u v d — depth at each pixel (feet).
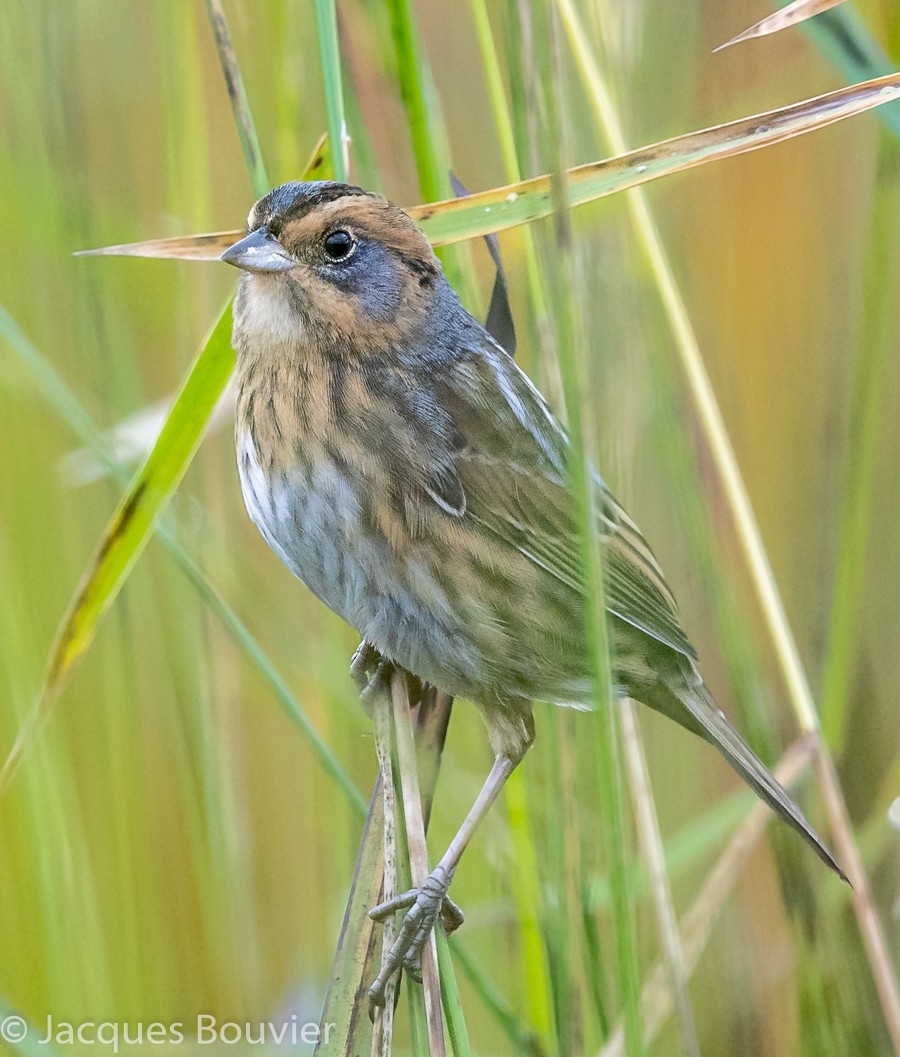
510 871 9.41
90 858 9.48
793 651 9.40
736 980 9.51
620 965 9.20
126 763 9.48
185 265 9.46
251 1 9.45
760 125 9.24
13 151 9.46
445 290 9.39
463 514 9.36
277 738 9.51
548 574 9.38
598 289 9.41
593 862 9.41
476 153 9.52
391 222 9.36
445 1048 9.28
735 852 9.43
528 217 9.25
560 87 9.19
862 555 9.45
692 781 9.54
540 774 9.39
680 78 9.50
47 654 9.48
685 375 9.46
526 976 9.33
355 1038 9.29
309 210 9.34
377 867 9.30
